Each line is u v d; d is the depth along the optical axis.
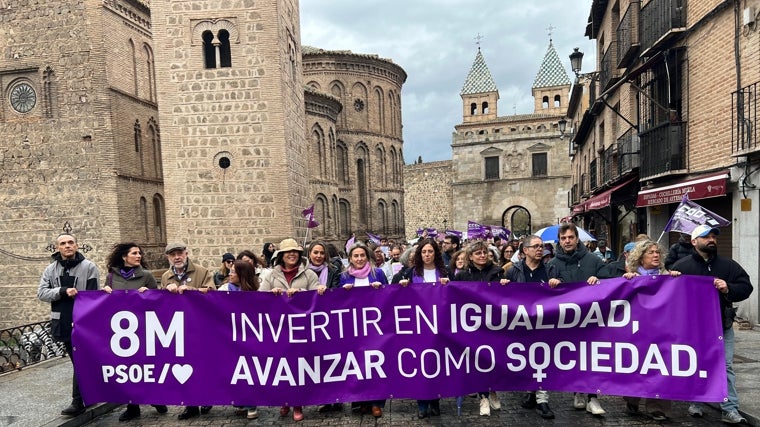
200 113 16.80
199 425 5.80
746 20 8.75
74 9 22.34
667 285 5.16
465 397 6.47
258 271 8.52
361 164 41.12
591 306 5.38
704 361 5.01
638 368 5.24
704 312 5.04
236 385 5.68
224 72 16.66
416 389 5.59
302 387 5.63
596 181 21.31
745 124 8.75
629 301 5.28
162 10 16.66
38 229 23.03
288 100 17.55
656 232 13.07
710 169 10.12
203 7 16.56
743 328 8.82
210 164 16.84
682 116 11.30
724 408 5.26
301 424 5.69
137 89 24.70
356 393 5.63
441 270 6.23
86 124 22.56
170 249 6.57
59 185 22.88
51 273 6.00
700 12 10.50
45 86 22.81
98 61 22.27
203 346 5.70
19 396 6.77
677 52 11.45
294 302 5.63
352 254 6.42
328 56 38.97
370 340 5.62
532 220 41.34
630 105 14.95
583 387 5.41
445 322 5.55
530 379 5.54
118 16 23.28
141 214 24.59
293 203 17.81
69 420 5.82
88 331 5.74
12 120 23.14
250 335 5.66
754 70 8.70
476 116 47.16
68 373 7.96
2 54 23.06
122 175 23.02
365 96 40.94
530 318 5.49
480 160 42.62
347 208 39.78
